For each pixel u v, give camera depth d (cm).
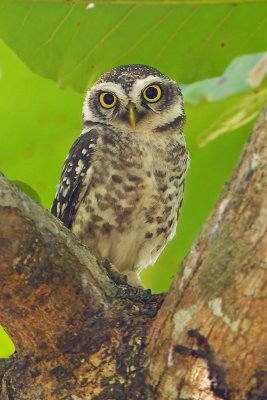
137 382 781
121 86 1243
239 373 746
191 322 746
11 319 802
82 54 1133
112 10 1098
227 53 1149
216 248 727
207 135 1230
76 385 796
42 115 1328
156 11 1102
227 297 724
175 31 1125
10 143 1333
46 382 807
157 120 1224
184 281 749
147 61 1151
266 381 747
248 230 709
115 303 817
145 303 823
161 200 1174
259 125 704
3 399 826
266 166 696
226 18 1115
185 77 1163
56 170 1340
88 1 1084
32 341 811
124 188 1158
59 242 791
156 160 1186
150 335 786
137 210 1162
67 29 1112
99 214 1161
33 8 1092
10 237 749
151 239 1187
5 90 1316
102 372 791
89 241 1173
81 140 1202
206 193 1338
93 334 802
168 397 766
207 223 738
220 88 1259
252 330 725
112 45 1130
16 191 768
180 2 1094
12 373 823
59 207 1195
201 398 757
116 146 1180
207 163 1328
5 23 1105
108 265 980
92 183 1163
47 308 793
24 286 775
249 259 710
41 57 1132
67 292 793
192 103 1291
